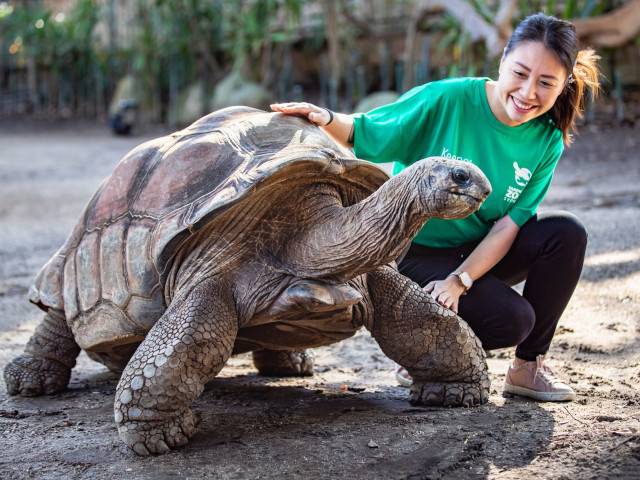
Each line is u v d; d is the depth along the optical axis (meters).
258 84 16.55
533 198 3.06
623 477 2.22
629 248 5.13
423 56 14.07
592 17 11.23
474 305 2.98
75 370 3.88
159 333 2.56
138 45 17.03
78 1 18.91
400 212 2.46
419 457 2.43
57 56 19.47
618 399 2.95
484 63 11.51
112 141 14.84
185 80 17.31
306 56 16.58
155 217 2.73
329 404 3.05
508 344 2.99
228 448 2.58
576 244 2.96
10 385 3.38
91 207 3.15
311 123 3.03
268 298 2.62
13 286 5.47
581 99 3.00
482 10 11.20
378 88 15.77
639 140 9.84
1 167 11.86
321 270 2.60
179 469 2.43
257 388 3.36
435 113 3.03
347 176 2.74
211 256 2.65
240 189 2.52
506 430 2.62
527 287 3.04
